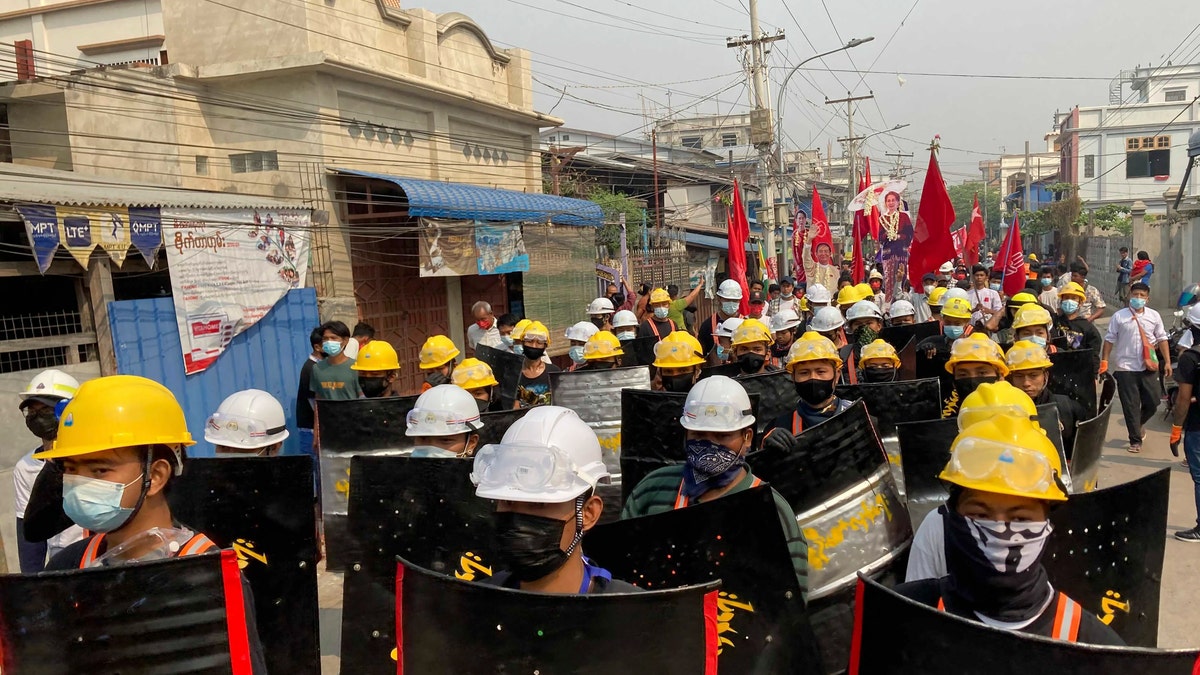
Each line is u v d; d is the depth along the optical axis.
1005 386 3.24
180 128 12.48
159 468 2.64
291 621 3.80
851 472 3.86
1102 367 10.35
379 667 3.91
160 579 2.50
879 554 3.79
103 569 2.48
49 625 2.47
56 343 7.98
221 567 2.53
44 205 7.46
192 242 9.15
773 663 3.04
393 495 3.99
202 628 2.52
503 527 2.39
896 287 17.73
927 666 2.10
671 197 35.75
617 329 10.95
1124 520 3.23
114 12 16.33
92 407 2.56
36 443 7.66
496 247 14.50
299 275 10.71
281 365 10.36
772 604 3.05
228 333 9.59
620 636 2.27
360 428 5.74
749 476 3.67
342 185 13.11
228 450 4.76
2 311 9.21
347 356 8.55
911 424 4.26
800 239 20.61
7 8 16.92
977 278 13.23
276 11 12.67
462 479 3.94
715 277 29.78
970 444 2.17
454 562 3.90
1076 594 3.20
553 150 23.80
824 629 3.67
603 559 3.21
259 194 12.91
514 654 2.30
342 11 13.39
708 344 11.99
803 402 4.84
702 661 2.29
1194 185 53.53
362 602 3.96
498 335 11.51
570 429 2.47
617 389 6.79
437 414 4.69
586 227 18.09
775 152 26.05
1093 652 1.93
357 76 13.26
